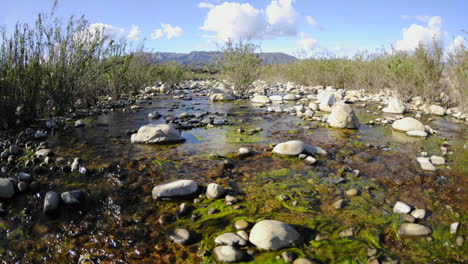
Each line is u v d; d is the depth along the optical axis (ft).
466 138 19.10
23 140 17.81
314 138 18.98
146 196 10.98
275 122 24.04
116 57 33.86
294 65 60.64
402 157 15.25
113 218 9.55
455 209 9.82
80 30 25.73
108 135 19.30
